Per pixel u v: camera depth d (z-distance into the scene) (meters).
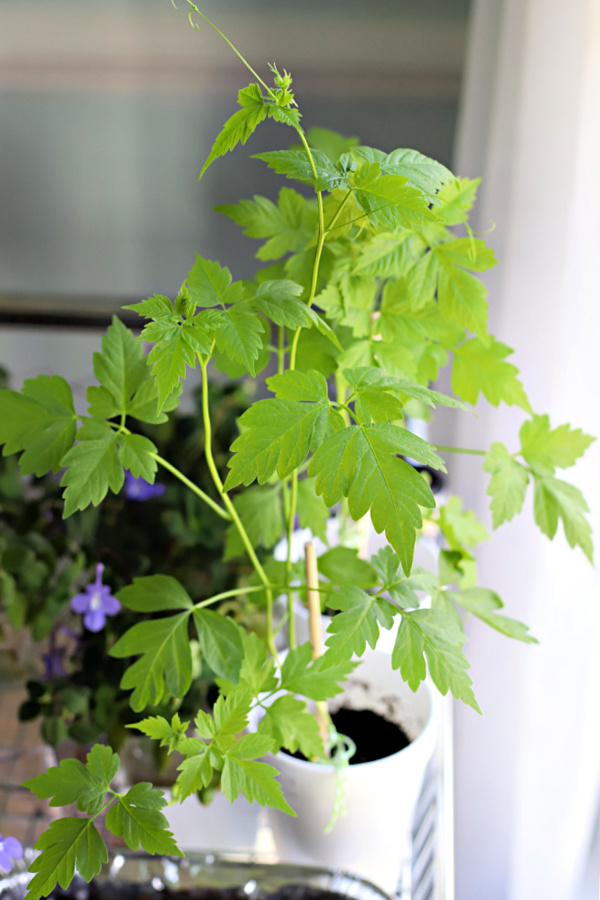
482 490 0.88
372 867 0.72
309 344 0.66
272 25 1.05
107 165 1.12
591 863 0.93
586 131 0.77
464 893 0.94
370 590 0.74
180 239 1.16
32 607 0.80
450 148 1.10
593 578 0.81
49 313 1.08
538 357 0.82
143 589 0.64
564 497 0.67
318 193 0.59
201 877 0.71
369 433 0.57
